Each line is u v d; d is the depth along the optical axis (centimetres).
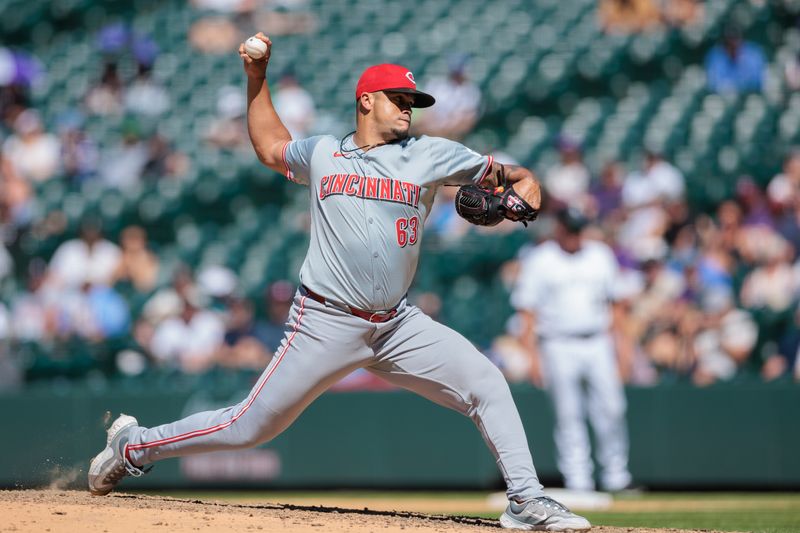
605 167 4019
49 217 4209
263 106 1511
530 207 1427
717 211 4200
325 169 1413
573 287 2820
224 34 5175
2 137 4481
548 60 4975
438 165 1414
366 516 1542
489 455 3103
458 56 4962
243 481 3150
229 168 4444
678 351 3306
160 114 4762
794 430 3091
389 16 5269
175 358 3369
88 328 3450
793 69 4906
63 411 3119
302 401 1441
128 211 4312
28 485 2931
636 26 5125
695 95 4822
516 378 3288
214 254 4053
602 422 2875
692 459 3091
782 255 3575
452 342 1449
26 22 5272
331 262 1402
